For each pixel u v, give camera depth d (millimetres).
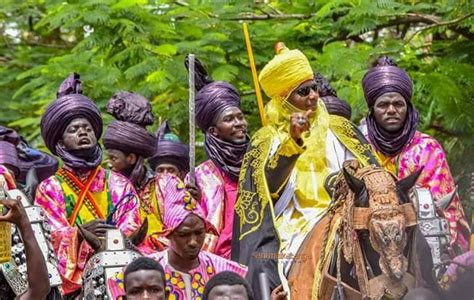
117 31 24750
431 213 16031
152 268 14719
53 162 18469
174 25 25219
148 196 18969
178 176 20750
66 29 25375
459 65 23875
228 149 18578
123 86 24672
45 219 15562
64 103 17797
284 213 16547
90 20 24625
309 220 16297
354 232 14766
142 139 19078
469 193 19000
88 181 17719
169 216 15891
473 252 14961
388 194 14664
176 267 15953
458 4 24141
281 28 25109
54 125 17750
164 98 24781
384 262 14477
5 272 14898
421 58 24688
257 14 25750
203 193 18375
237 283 14516
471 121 23250
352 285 15055
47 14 27000
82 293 15984
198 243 15883
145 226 16797
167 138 20906
